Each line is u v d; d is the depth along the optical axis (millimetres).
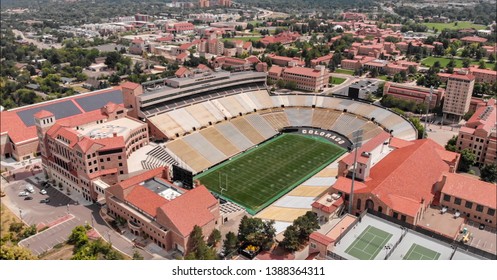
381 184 151250
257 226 139875
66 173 185000
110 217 160250
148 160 198875
